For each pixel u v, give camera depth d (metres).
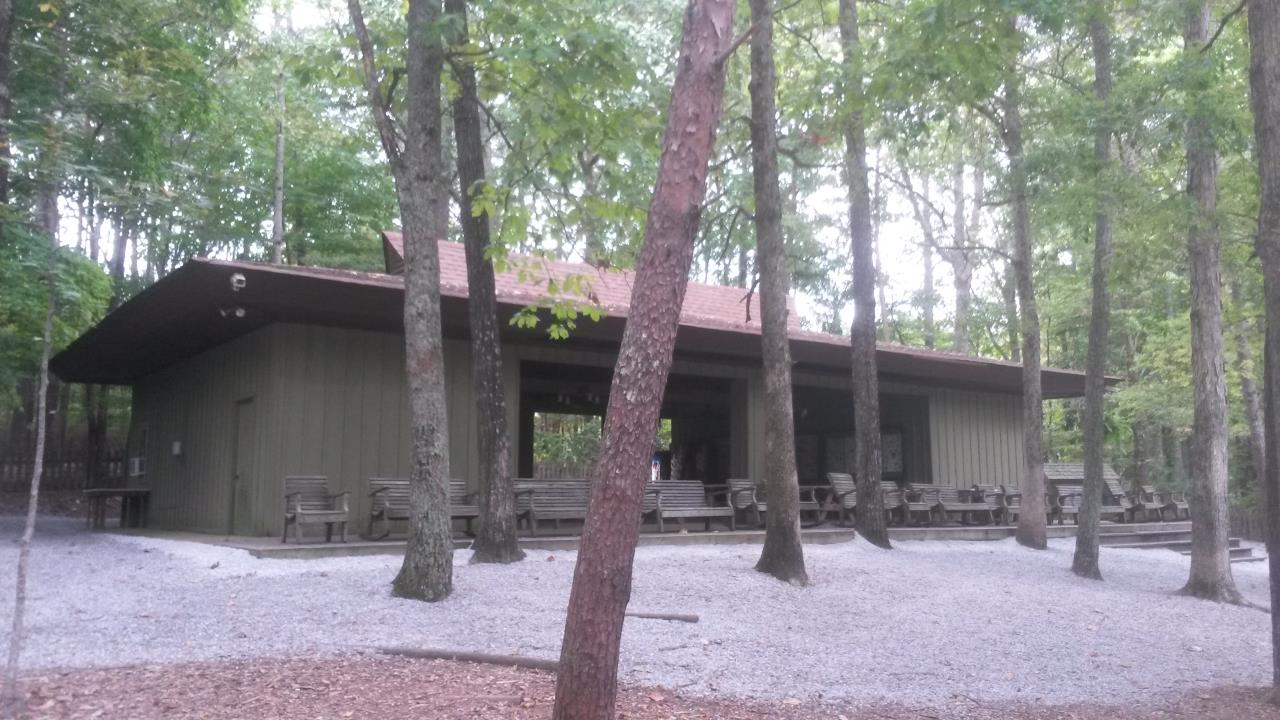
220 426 14.84
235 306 12.39
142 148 16.03
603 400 22.11
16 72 13.34
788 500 11.15
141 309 13.41
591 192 11.54
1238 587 15.31
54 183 6.75
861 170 14.60
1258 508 24.14
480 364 10.86
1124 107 11.30
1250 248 13.22
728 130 13.70
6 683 5.30
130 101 10.70
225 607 8.14
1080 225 12.60
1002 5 9.45
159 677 6.13
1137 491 21.33
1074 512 20.39
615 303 15.66
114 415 29.14
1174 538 19.97
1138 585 13.77
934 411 20.14
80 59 11.92
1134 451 31.56
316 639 7.27
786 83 14.05
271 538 12.54
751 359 17.23
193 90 16.95
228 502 14.15
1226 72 12.07
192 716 5.42
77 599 8.48
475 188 9.57
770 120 11.66
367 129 20.83
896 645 8.62
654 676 6.98
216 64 18.77
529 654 7.17
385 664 6.74
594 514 4.80
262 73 22.44
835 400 22.17
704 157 5.12
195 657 6.66
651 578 10.53
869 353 14.95
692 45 5.20
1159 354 24.69
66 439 27.47
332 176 27.52
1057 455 33.69
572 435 35.03
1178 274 22.41
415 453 8.90
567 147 10.27
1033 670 8.12
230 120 24.81
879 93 11.05
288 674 6.32
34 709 5.38
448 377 14.24
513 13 9.48
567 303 10.63
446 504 8.97
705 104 5.14
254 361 13.69
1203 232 12.05
